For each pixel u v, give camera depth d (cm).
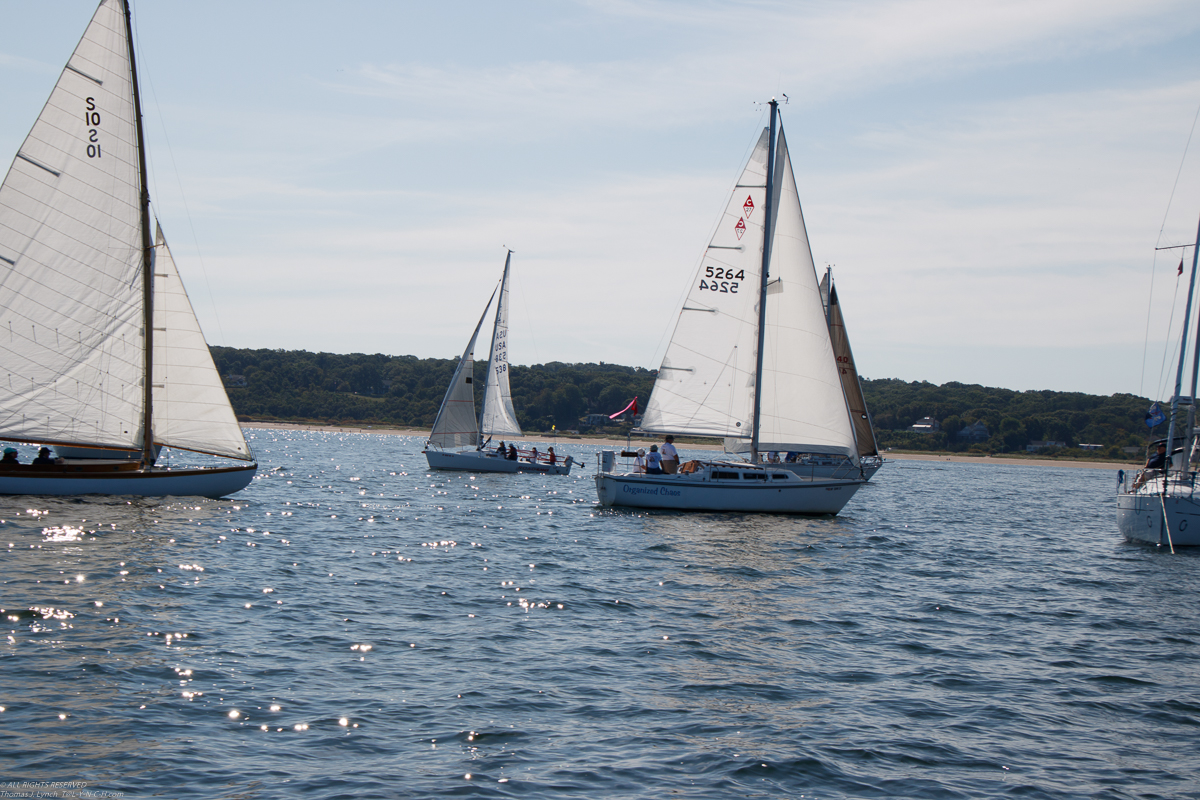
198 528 2491
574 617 1639
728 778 945
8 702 1070
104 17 2684
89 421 2802
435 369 17362
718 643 1480
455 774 932
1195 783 978
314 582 1862
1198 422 3038
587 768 960
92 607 1531
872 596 1941
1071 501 5844
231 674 1218
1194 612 1881
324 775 918
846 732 1092
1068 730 1131
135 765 921
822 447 3170
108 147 2742
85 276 2755
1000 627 1691
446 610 1661
